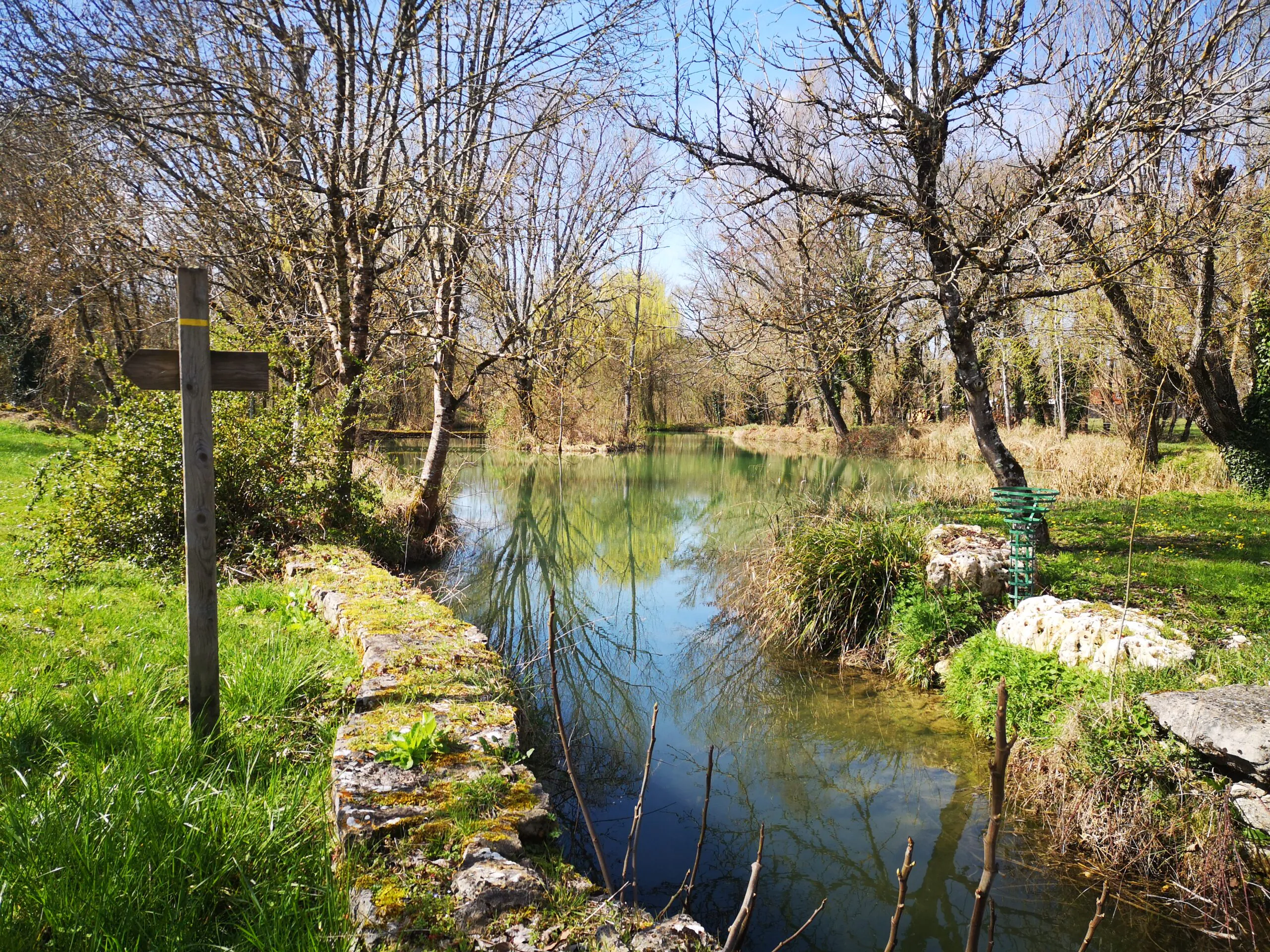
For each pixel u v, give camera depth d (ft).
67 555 22.56
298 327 33.06
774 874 14.61
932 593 24.71
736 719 22.18
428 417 111.55
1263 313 46.16
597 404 112.16
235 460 26.22
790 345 35.12
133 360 11.46
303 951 7.60
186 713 12.96
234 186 31.76
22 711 11.71
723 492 67.77
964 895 13.92
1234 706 13.98
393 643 16.08
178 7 31.99
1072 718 15.98
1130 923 12.92
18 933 7.23
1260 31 26.89
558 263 53.16
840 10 26.58
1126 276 28.96
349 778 10.55
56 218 36.09
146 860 8.32
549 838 10.27
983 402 32.17
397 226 34.86
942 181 29.43
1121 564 28.60
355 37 32.58
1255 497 45.16
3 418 63.36
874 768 18.70
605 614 33.81
